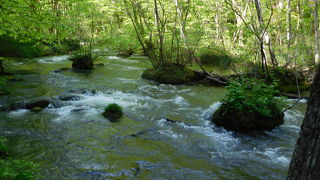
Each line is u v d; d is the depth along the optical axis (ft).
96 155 18.54
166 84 44.50
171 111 29.25
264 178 16.20
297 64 46.26
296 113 29.99
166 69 47.34
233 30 65.57
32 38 21.43
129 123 25.12
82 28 59.62
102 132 22.77
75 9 50.29
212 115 26.53
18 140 20.54
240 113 23.61
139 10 51.42
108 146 20.08
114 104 28.17
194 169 17.07
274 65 44.21
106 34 67.51
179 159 18.38
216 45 63.82
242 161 18.37
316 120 6.86
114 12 75.56
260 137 22.85
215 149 20.21
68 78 46.60
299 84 41.06
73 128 23.48
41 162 17.25
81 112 27.78
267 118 23.95
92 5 57.06
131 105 31.19
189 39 48.70
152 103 32.42
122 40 67.92
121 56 79.00
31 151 18.79
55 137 21.44
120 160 17.90
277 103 25.86
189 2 48.03
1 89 35.63
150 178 15.75
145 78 48.24
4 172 10.58
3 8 17.37
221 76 44.83
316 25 44.42
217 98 35.65
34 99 29.25
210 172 16.75
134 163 17.54
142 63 66.80
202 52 61.82
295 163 7.44
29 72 50.21
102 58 73.82
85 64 55.83
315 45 45.21
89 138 21.45
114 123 24.98
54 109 28.27
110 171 16.39
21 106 28.09
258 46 45.34
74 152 18.90
